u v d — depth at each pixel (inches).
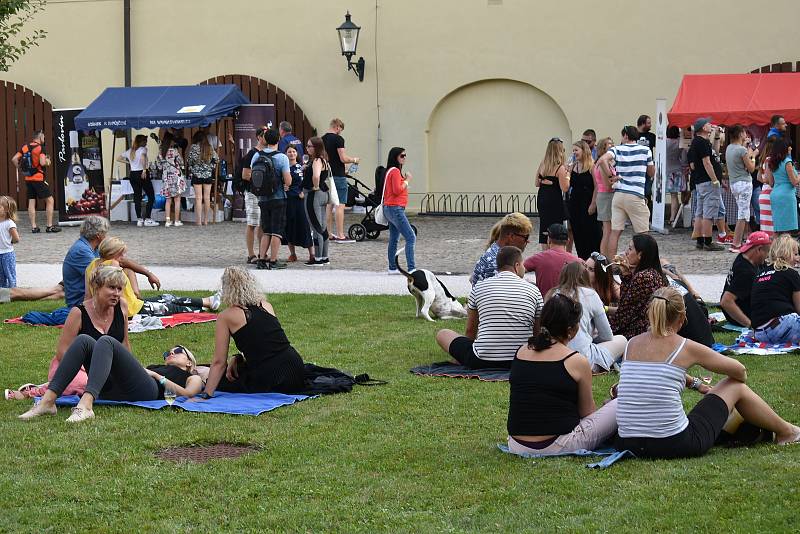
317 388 407.2
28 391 401.1
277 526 266.4
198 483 300.0
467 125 1176.8
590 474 297.7
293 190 775.1
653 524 257.6
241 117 1099.3
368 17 1179.9
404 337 517.3
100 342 376.8
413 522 266.5
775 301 471.5
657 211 942.4
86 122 1071.6
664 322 311.7
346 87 1192.2
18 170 1254.9
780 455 309.4
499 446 327.9
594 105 1133.1
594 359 423.5
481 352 435.8
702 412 315.3
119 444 337.7
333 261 807.1
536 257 489.7
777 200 758.5
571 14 1129.4
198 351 491.5
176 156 1075.3
